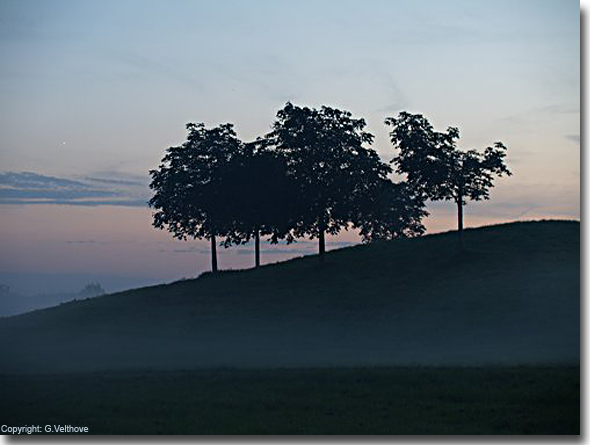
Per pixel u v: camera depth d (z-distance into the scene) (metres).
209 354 69.38
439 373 47.88
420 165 97.50
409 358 61.19
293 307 88.94
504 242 98.62
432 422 37.38
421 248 104.31
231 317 88.19
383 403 41.56
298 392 44.78
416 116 100.31
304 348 70.88
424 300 82.19
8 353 75.69
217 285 106.12
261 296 96.06
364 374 48.62
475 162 96.31
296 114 110.19
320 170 108.31
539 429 35.50
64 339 85.25
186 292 104.44
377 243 115.12
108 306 102.31
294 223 108.19
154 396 44.56
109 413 40.59
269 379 48.59
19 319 105.25
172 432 36.09
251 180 116.94
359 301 86.75
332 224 108.75
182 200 124.00
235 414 39.94
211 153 125.00
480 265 90.50
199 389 46.31
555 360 54.25
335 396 43.47
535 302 74.25
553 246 94.31
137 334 84.62
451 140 98.06
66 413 40.75
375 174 110.75
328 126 110.75
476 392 42.62
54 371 60.56
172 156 126.88
